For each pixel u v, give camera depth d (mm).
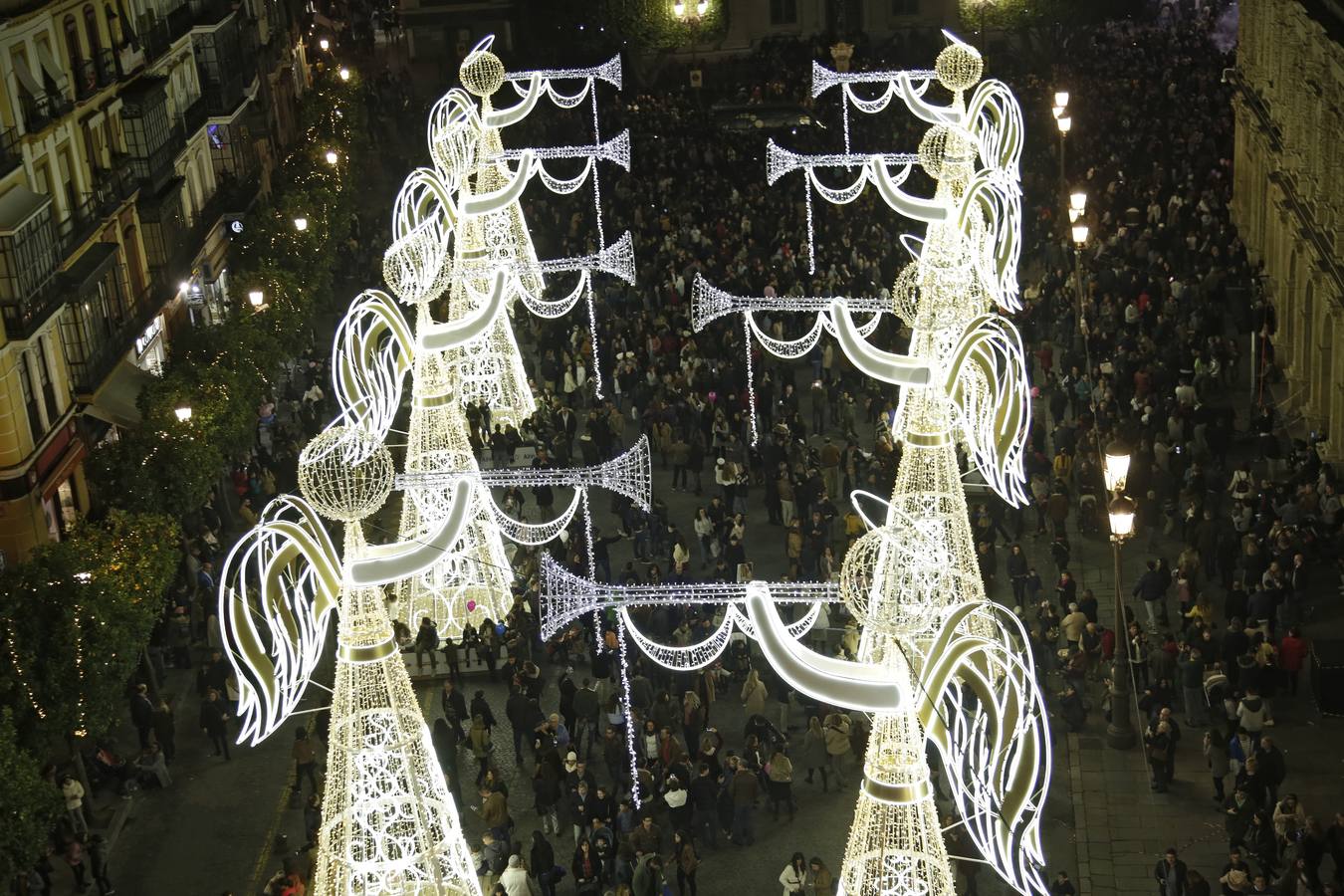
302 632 21328
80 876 30641
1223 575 37250
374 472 21938
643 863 27719
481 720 33000
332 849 22031
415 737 22000
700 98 79312
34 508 39188
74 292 40844
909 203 32594
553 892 29172
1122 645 32469
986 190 35875
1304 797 30422
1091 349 48250
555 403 47688
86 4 47406
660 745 31594
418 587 34375
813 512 39719
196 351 45656
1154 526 40312
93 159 46750
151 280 49938
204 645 39094
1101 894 28656
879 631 20562
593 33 85812
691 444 45562
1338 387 41406
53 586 31734
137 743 35969
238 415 43938
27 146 41656
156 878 31203
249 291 49406
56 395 41250
